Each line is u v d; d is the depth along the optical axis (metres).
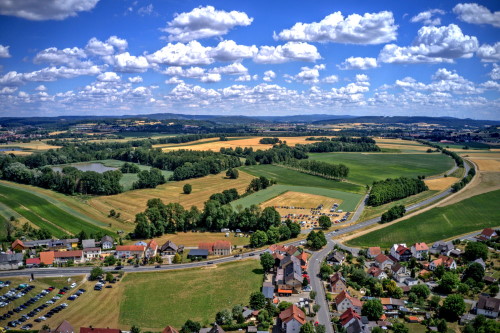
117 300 153.12
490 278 161.12
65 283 167.38
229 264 190.12
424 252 191.25
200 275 177.12
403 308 143.50
